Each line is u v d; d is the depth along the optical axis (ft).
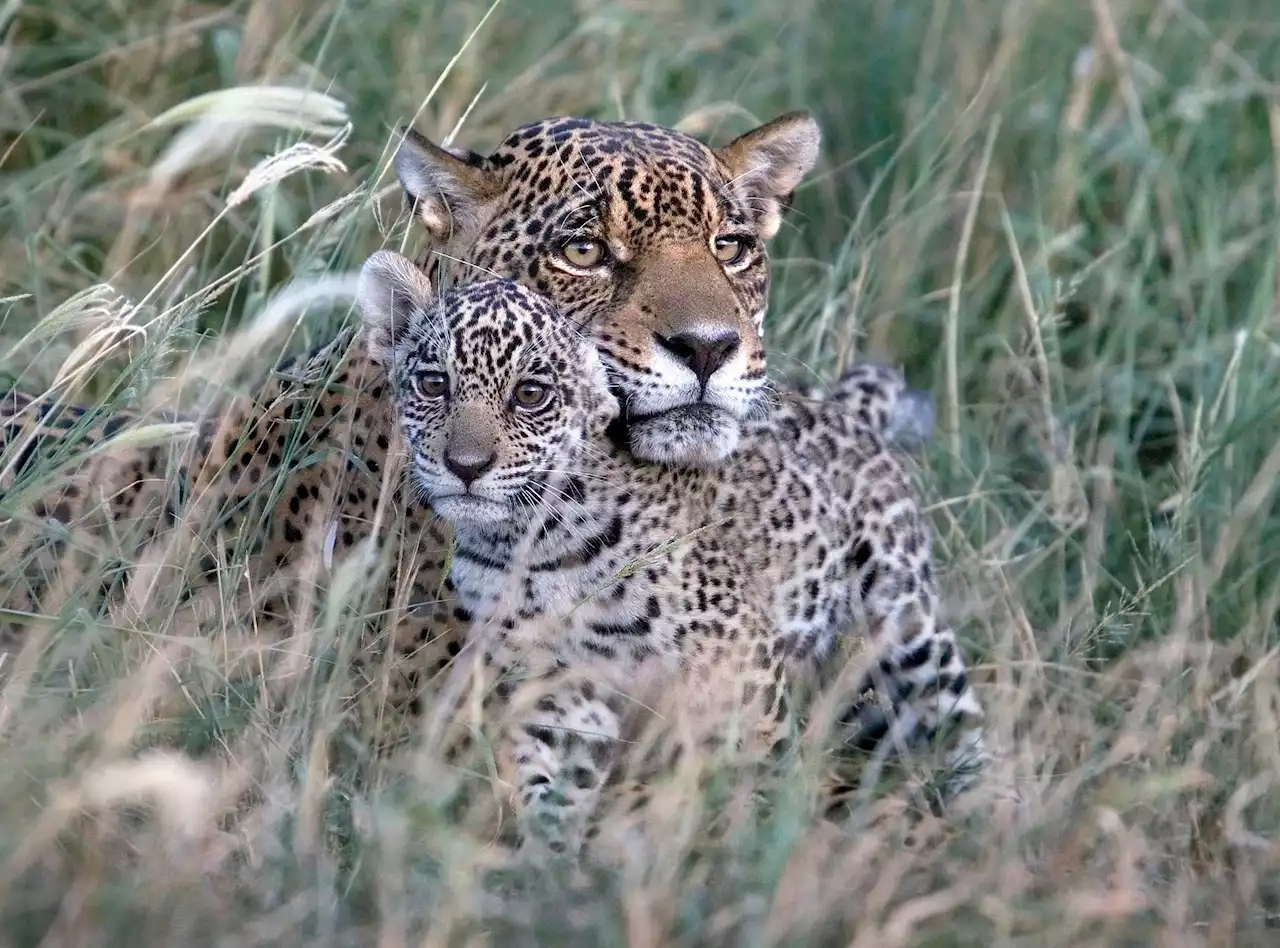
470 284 32.78
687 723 30.45
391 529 33.55
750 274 35.29
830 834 27.84
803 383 41.22
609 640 32.83
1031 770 30.94
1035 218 46.39
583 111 48.34
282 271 44.70
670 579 32.91
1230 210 46.91
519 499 32.30
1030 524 39.99
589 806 31.78
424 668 33.42
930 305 46.55
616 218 33.58
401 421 32.81
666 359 32.42
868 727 37.35
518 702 30.42
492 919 24.77
